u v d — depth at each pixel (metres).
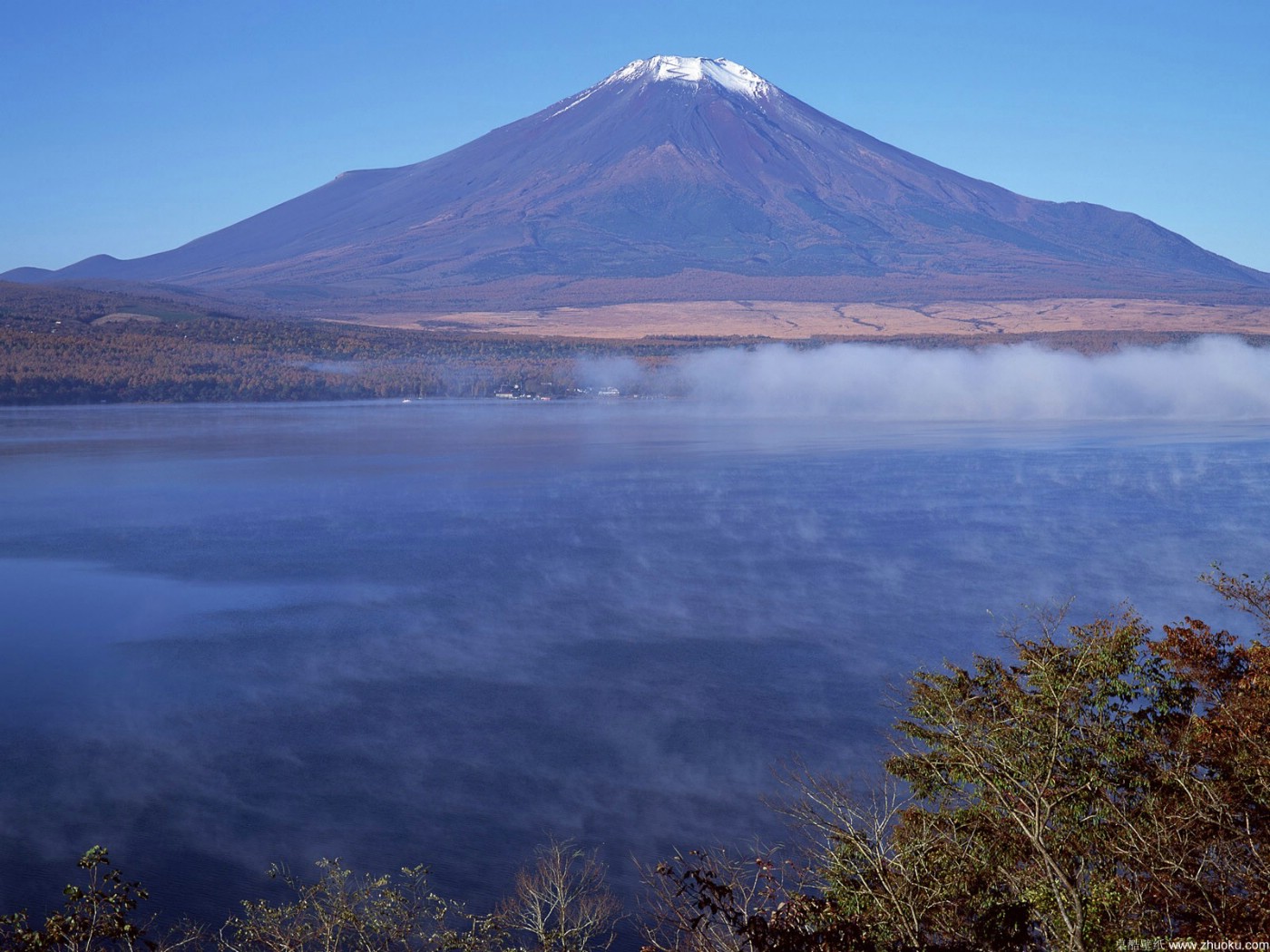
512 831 28.64
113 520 86.75
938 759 11.62
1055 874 9.52
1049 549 71.81
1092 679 11.91
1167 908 9.59
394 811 30.19
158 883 25.70
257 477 111.75
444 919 22.88
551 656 47.00
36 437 147.75
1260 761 10.30
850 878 10.50
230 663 46.34
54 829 29.02
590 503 94.88
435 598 59.09
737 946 10.34
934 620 52.62
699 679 43.12
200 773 33.25
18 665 45.94
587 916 22.34
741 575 64.69
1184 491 97.75
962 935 9.83
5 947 12.27
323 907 19.64
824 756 33.91
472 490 103.50
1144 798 10.47
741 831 28.09
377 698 41.22
